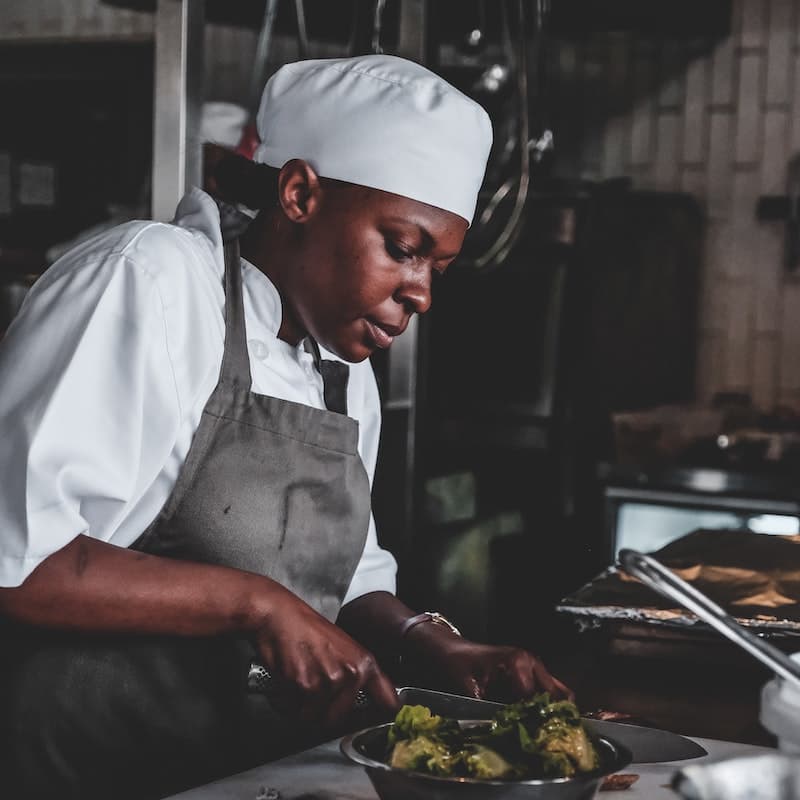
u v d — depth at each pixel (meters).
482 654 1.31
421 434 3.09
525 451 3.73
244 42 4.42
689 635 1.55
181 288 1.17
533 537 3.05
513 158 3.53
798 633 1.46
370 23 2.60
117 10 4.57
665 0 3.75
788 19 4.45
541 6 3.35
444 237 1.22
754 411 4.26
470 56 3.16
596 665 1.55
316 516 1.29
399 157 1.19
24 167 3.52
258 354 1.26
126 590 1.06
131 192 3.45
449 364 3.81
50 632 1.18
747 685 1.47
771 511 3.25
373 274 1.21
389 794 0.88
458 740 0.93
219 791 1.02
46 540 1.04
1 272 3.29
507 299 3.74
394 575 1.53
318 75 1.24
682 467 3.57
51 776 1.18
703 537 1.91
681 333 4.49
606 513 3.45
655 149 4.66
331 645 1.09
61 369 1.09
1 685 1.18
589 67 4.73
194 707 1.21
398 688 1.21
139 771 1.20
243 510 1.23
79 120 3.44
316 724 1.11
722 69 4.55
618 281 3.94
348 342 1.25
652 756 1.10
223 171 1.34
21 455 1.05
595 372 3.81
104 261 1.14
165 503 1.21
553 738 0.89
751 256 4.54
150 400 1.14
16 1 4.68
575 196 3.64
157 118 2.22
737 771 0.81
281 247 1.27
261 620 1.09
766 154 4.52
